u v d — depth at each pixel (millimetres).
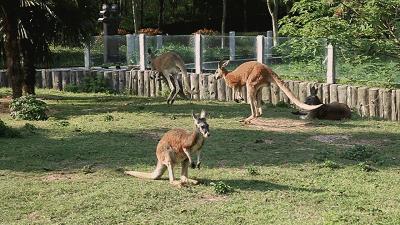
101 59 23438
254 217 7281
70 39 18859
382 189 8531
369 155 10508
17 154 10711
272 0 37812
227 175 9242
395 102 15031
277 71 18844
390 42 13336
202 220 7188
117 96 20562
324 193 8273
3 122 13383
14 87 17453
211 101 18609
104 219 7238
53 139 12109
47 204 7789
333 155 10656
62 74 22547
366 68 14836
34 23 17969
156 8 45406
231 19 44094
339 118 14828
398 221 7094
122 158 10422
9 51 17297
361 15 13055
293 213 7434
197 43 20297
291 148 11375
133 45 22203
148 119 14750
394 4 12750
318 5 13445
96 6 19500
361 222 7066
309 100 14961
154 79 20406
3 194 8203
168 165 8570
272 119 14836
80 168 9727
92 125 13867
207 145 11539
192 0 44938
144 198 8008
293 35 16094
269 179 9031
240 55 20031
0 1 16844
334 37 13242
